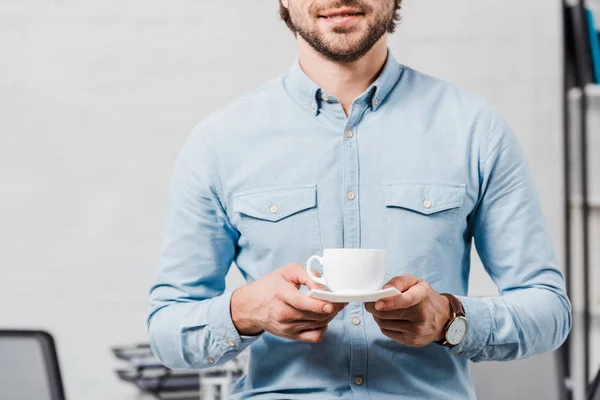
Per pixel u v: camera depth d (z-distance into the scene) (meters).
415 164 1.66
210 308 1.58
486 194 1.67
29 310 3.69
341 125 1.70
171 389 3.06
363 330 1.60
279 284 1.41
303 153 1.69
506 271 1.66
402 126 1.69
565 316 1.64
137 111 3.75
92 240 3.72
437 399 1.59
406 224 1.63
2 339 1.66
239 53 3.78
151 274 3.72
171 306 1.68
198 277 1.72
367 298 1.27
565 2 3.75
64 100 3.73
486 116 1.69
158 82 3.76
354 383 1.60
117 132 3.74
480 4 3.87
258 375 1.66
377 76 1.72
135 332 3.70
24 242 3.71
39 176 3.72
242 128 1.73
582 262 3.73
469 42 3.87
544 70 3.87
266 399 1.61
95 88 3.74
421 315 1.39
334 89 1.71
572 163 3.87
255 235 1.68
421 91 1.73
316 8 1.61
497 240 1.67
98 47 3.75
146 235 3.73
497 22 3.87
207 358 1.62
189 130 3.75
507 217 1.66
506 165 1.67
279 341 1.63
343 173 1.67
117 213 3.72
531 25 3.87
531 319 1.57
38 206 3.71
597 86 3.67
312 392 1.61
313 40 1.64
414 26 3.87
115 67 3.75
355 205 1.65
